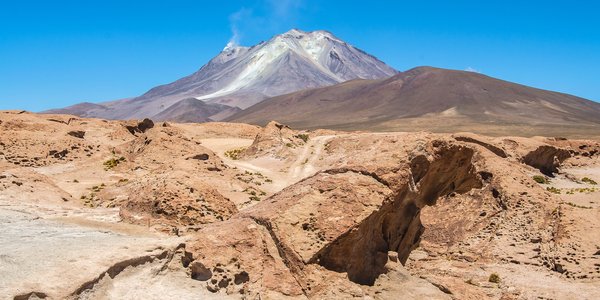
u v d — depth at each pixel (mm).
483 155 43375
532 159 70375
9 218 26141
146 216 27500
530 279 30328
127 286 19609
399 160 25484
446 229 38000
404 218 26672
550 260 32750
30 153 46219
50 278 18078
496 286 27984
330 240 21969
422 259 33531
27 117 56875
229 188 42625
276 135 67000
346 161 26250
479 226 37781
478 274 30531
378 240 24625
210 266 21141
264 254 21953
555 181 68562
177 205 27359
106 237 23328
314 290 21016
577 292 28016
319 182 24328
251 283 20859
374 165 24953
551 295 27219
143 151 52781
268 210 23500
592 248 32906
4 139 46719
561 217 35938
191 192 28438
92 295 18391
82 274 18625
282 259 21750
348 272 22422
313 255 21578
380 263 24344
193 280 21172
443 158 27844
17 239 22172
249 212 24250
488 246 35406
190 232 24750
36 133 50062
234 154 66625
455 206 39844
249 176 51125
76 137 54094
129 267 20281
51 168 45656
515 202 38750
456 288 25297
